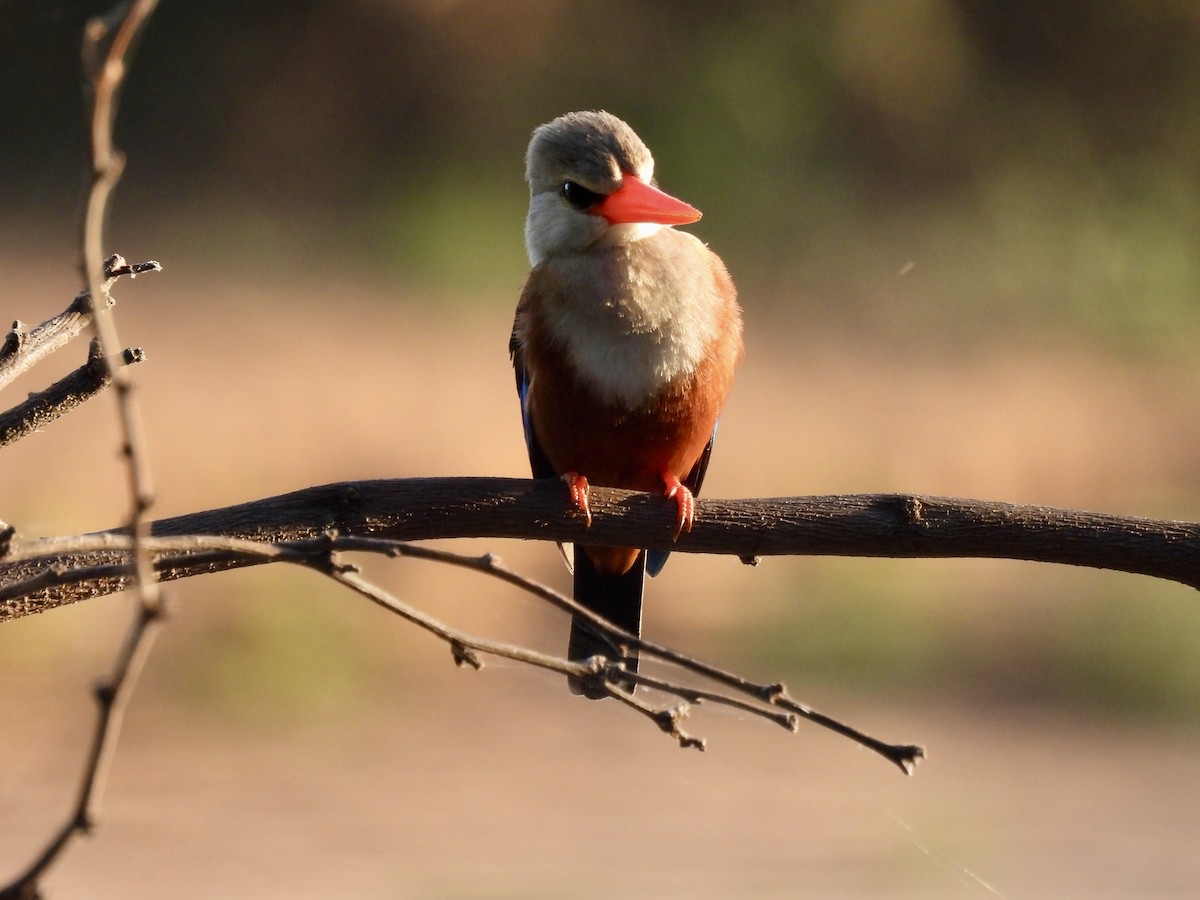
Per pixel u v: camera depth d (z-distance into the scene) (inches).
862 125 908.6
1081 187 919.7
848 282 836.6
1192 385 772.0
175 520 138.1
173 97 858.1
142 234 798.5
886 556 149.7
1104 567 146.8
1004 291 853.8
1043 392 737.6
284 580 417.7
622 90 892.6
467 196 864.3
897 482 614.9
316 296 754.2
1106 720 422.6
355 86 885.2
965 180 912.3
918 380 741.3
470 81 893.8
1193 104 934.4
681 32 905.5
